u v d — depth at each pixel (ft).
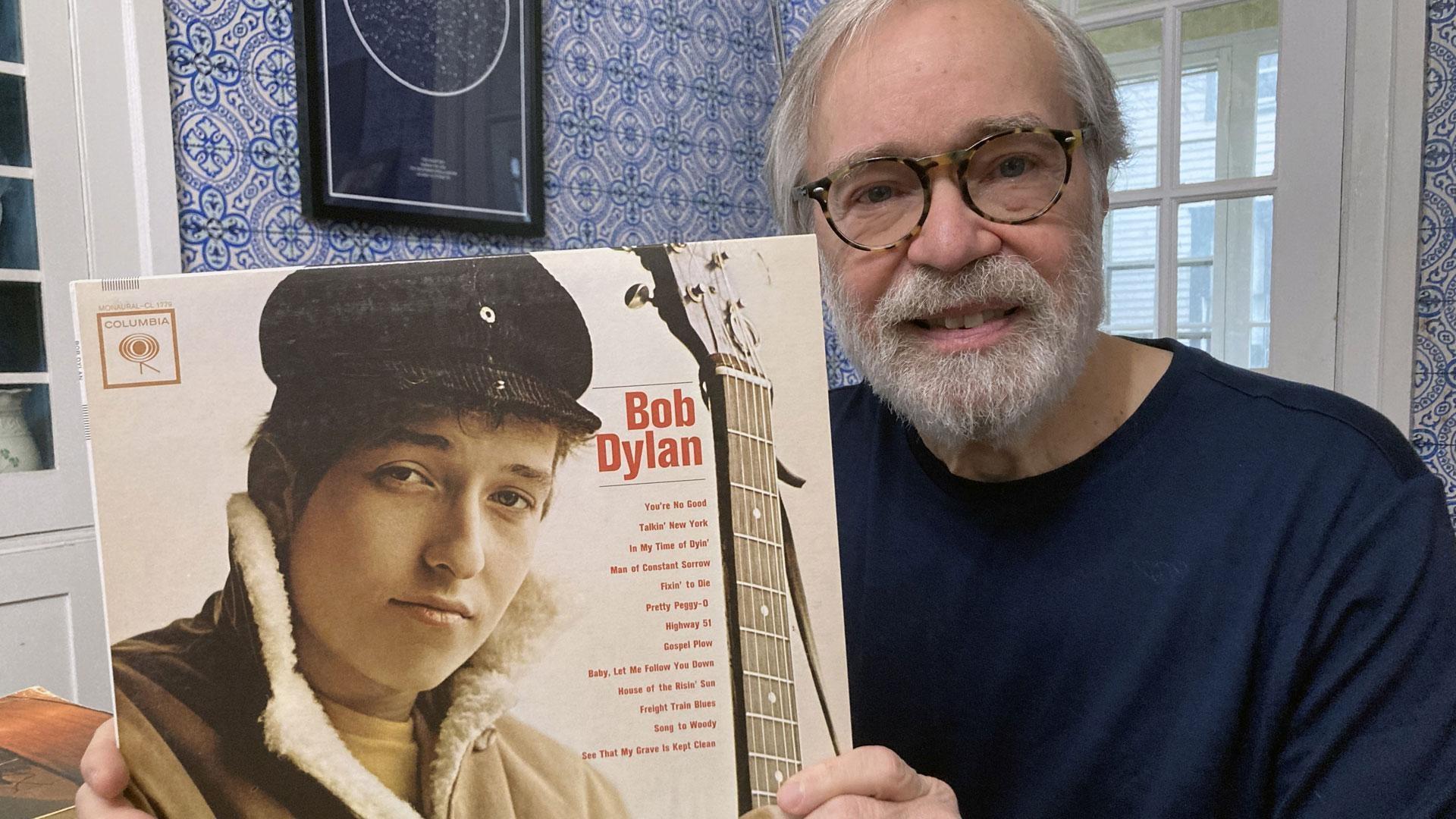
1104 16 5.24
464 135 4.69
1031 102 1.99
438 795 1.30
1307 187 4.64
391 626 1.30
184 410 1.28
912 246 2.02
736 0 6.09
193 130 3.82
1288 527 1.98
